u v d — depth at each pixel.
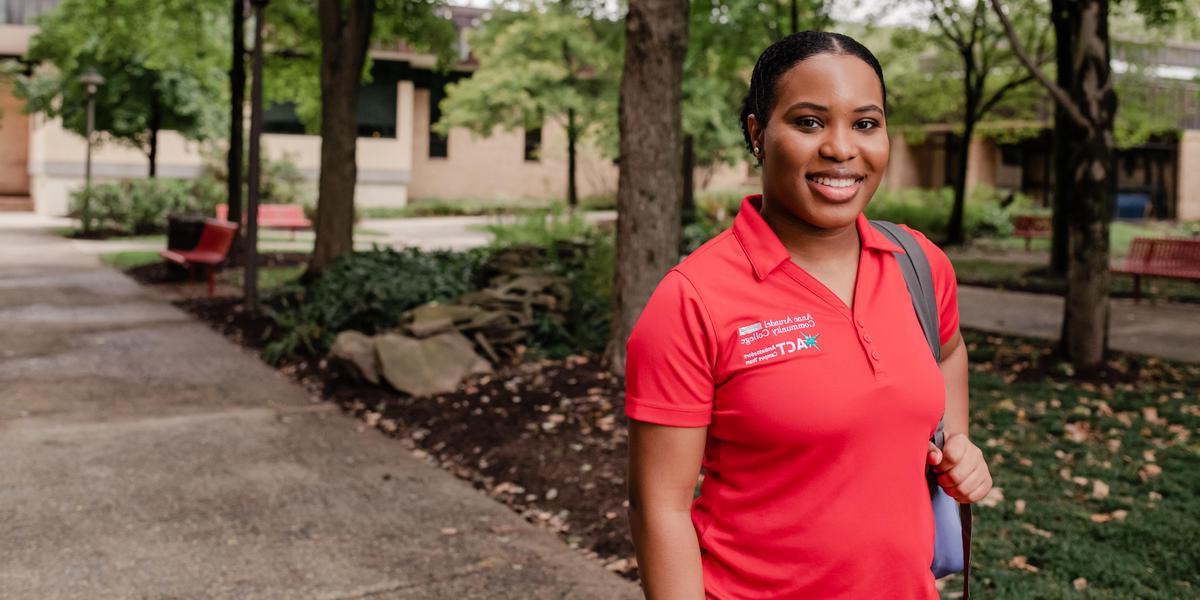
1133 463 5.90
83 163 33.56
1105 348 8.73
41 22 24.55
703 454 1.68
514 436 6.43
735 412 1.56
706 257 1.61
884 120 1.57
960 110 31.92
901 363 1.58
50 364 8.81
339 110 13.05
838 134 1.52
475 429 6.61
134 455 5.99
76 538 4.56
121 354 9.41
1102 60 8.45
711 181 42.75
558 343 9.12
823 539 1.56
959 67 27.98
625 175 7.94
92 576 4.12
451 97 34.09
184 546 4.50
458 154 41.53
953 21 24.17
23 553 4.36
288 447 6.29
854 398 1.53
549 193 41.66
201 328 11.12
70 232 25.84
